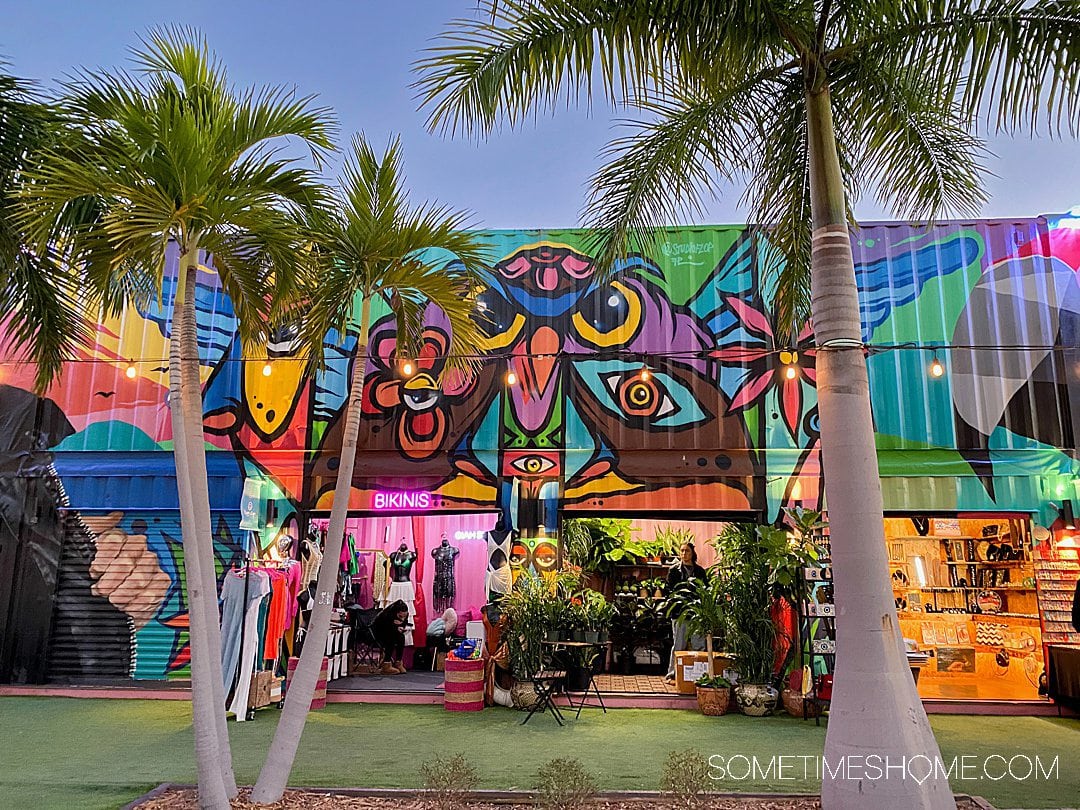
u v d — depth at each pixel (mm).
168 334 9008
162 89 4102
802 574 7270
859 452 4105
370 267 4676
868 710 3826
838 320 4262
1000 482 8094
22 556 8664
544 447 8547
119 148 3816
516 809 4223
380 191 4742
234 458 8680
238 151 4215
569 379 8680
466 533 11086
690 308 8805
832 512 4129
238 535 8523
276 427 8750
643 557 10555
